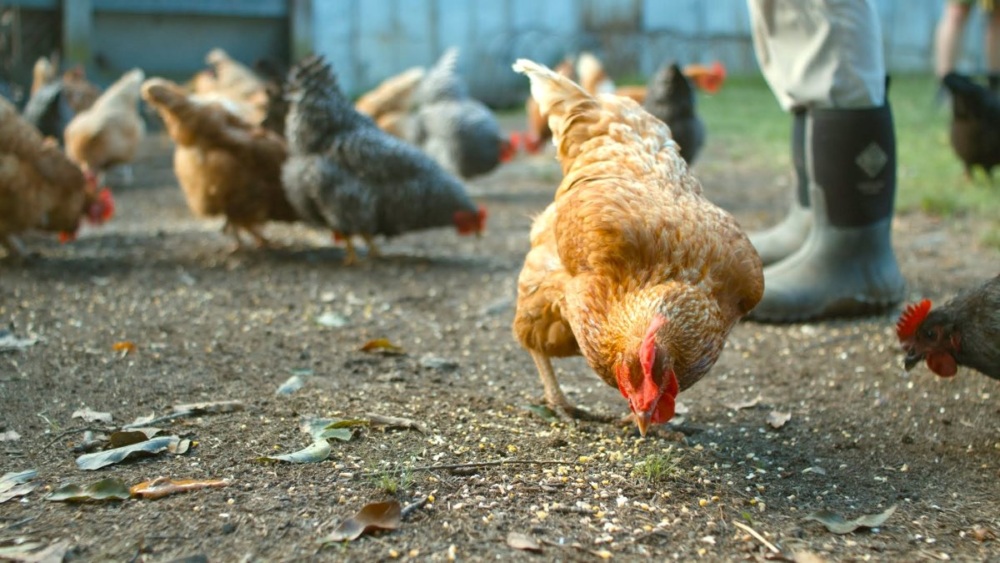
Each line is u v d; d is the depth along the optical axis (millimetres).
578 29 8289
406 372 2094
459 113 3898
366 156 2820
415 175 2879
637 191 1715
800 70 2314
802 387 2059
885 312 2412
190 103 2869
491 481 1648
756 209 3613
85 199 3025
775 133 5648
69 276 2703
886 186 2342
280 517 1545
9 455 1702
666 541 1530
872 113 2297
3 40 5461
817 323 2383
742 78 8500
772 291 2365
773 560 1500
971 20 8602
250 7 7094
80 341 2184
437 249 3150
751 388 2059
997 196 3596
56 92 3740
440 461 1699
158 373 2031
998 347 1771
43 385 1951
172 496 1590
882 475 1725
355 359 2158
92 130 3775
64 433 1771
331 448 1728
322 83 2811
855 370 2127
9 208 2730
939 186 3777
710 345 1629
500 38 8031
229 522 1532
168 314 2408
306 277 2787
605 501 1612
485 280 2791
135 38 6844
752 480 1698
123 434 1729
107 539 1499
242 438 1758
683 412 1947
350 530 1512
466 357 2205
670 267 1638
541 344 1847
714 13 8633
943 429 1872
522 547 1500
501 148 3947
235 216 2988
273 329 2330
